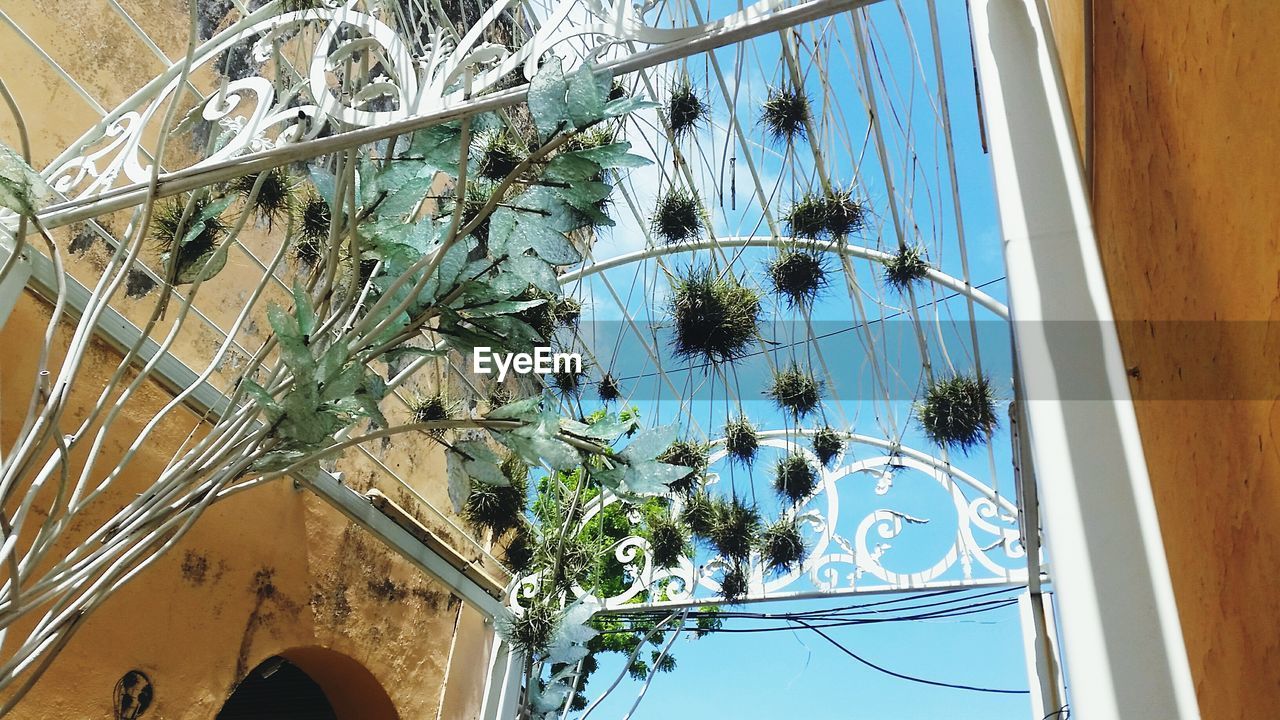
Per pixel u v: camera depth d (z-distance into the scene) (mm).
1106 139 1895
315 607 4586
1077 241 1533
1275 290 784
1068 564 1275
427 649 5410
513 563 4363
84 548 1754
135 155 2564
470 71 1931
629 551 5922
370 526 5012
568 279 4582
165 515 1869
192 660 3846
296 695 5590
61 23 3613
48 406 1730
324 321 1995
